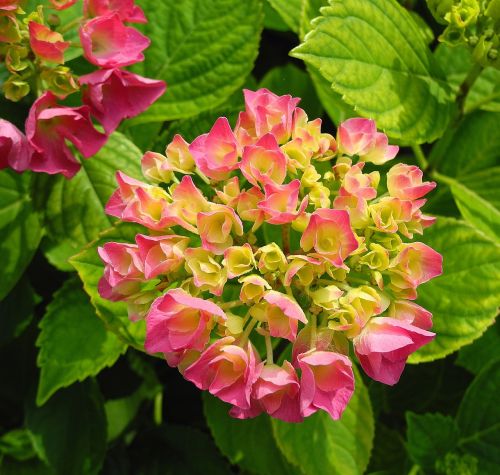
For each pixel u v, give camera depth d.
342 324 0.50
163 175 0.54
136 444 0.71
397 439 0.69
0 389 0.70
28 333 0.69
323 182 0.54
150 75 0.65
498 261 0.59
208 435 0.70
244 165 0.50
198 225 0.50
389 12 0.60
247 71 0.65
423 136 0.61
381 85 0.59
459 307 0.59
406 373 0.70
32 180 0.61
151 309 0.48
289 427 0.61
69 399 0.67
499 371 0.64
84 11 0.58
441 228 0.60
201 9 0.65
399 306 0.51
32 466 0.69
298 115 0.54
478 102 0.64
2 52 0.56
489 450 0.65
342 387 0.49
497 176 0.66
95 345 0.62
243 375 0.49
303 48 0.57
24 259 0.63
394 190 0.53
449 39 0.60
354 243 0.50
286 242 0.53
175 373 0.71
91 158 0.62
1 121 0.56
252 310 0.50
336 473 0.61
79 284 0.62
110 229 0.57
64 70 0.56
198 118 0.63
